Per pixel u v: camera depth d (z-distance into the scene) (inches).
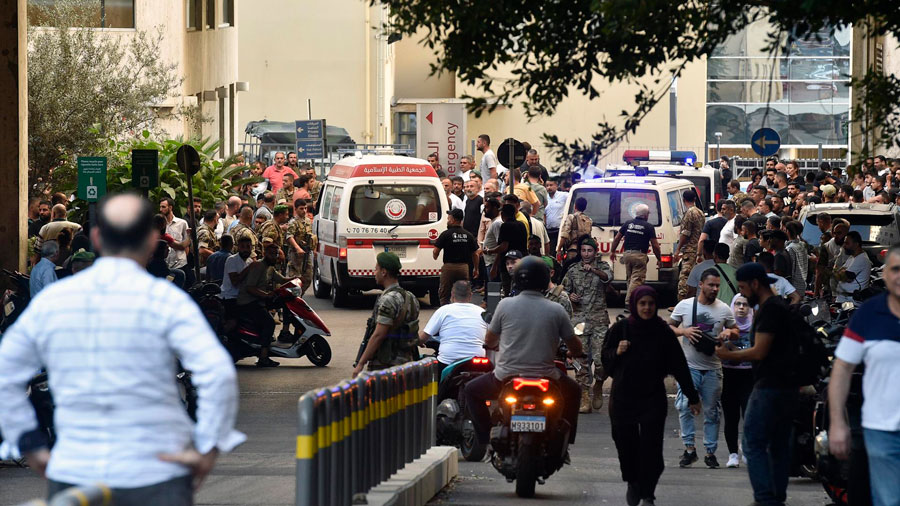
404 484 868.6
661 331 937.5
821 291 1731.1
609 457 1272.1
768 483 884.0
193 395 1309.1
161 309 455.8
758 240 1947.6
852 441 832.3
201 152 2760.8
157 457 450.3
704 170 3312.0
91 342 451.8
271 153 4466.0
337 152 4360.2
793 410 882.1
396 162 2474.2
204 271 2214.6
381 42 5403.5
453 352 1243.2
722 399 1208.8
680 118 6210.6
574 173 843.4
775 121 6279.5
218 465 1147.9
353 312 2437.3
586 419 1523.1
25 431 459.5
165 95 2844.5
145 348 453.1
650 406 936.3
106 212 467.2
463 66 826.8
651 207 2444.6
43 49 2608.3
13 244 2064.5
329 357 1843.0
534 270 1005.2
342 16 5374.0
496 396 1040.2
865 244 2070.6
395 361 1207.6
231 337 1812.3
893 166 2992.1
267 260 1820.9
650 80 3260.3
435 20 815.7
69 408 451.8
